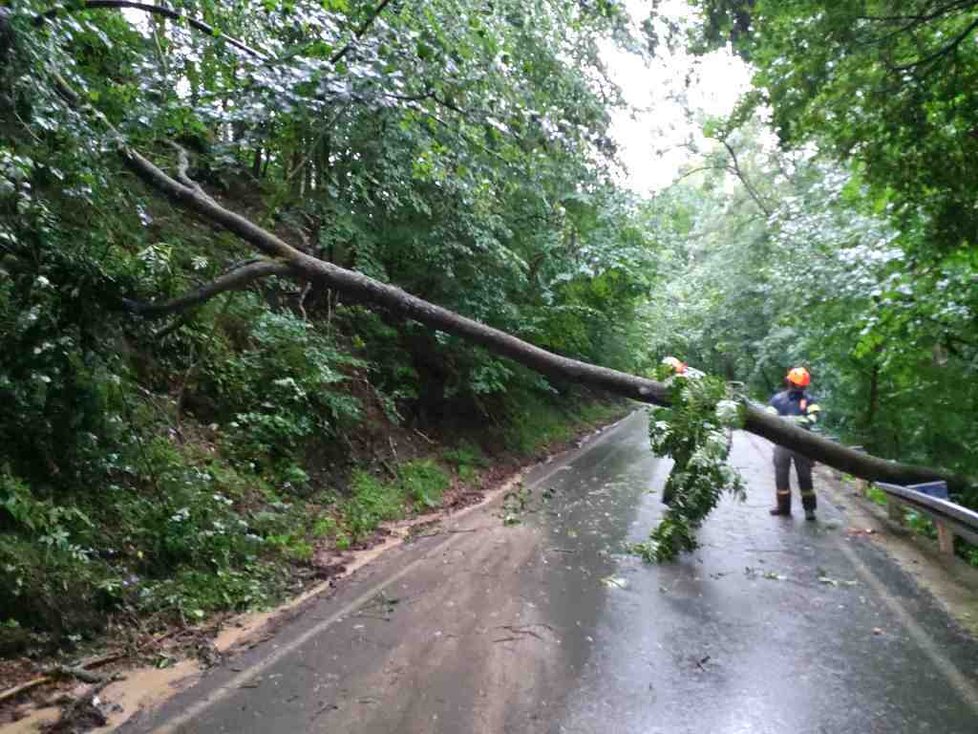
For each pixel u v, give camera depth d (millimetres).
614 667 4973
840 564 7566
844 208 11797
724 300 27297
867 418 13227
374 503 9945
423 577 7148
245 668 5027
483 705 4434
